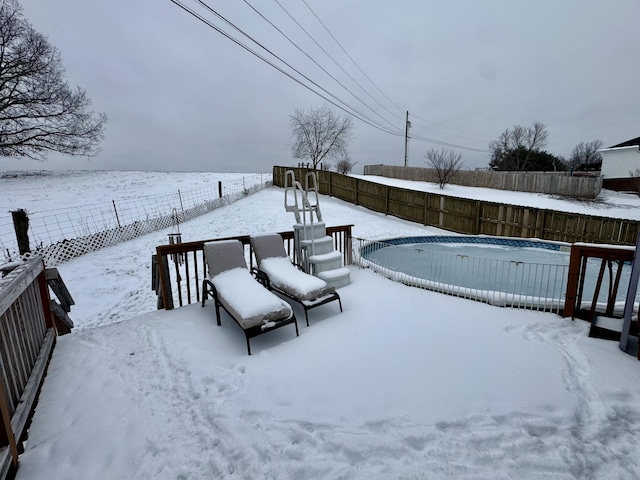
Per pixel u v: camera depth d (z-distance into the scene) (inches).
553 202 619.5
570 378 94.4
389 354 109.8
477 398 86.2
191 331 130.9
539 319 137.0
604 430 74.0
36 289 112.7
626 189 774.5
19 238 260.2
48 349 109.1
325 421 79.0
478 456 67.4
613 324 121.0
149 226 453.4
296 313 148.9
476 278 256.8
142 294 249.6
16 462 67.2
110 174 1121.4
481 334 123.9
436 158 937.5
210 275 148.6
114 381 98.2
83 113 849.5
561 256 345.1
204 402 87.4
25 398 81.9
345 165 1188.5
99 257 345.7
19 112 735.1
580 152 1561.3
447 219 478.6
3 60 681.6
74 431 78.1
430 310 149.0
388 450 69.8
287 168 759.7
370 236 419.2
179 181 989.2
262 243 169.9
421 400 85.7
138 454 70.8
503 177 778.2
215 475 64.9
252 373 100.5
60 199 665.6
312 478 63.4
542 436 72.9
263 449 70.6
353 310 150.4
